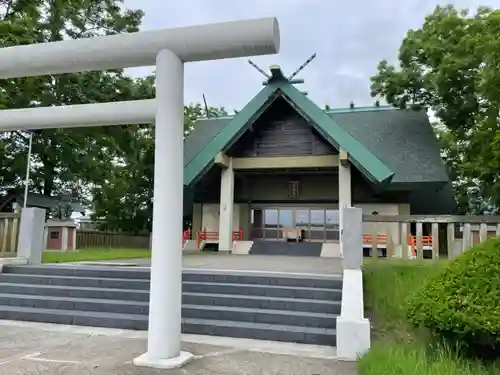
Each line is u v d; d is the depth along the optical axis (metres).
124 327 6.66
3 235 10.00
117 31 21.03
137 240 27.33
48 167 24.11
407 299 5.41
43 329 6.53
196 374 4.40
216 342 5.88
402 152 19.52
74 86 18.70
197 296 7.25
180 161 4.91
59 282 8.30
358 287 6.47
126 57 5.02
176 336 4.79
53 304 7.48
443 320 4.52
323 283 7.40
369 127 21.56
